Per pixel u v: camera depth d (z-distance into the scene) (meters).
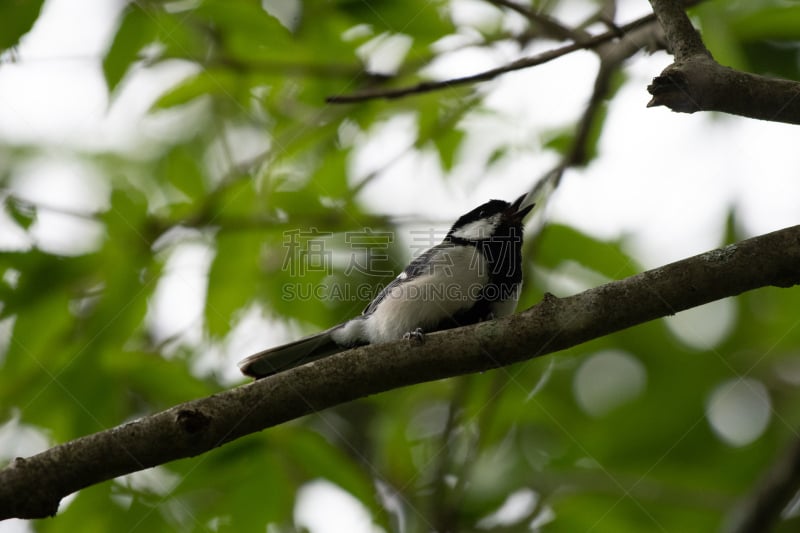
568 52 7.61
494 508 10.73
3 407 8.77
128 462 5.97
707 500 10.49
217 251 10.16
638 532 10.27
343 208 10.53
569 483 10.84
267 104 11.20
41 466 5.83
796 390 12.20
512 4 9.20
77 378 8.77
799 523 10.47
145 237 9.31
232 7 9.46
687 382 12.17
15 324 8.91
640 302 6.24
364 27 10.29
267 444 8.90
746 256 6.10
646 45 8.71
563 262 10.52
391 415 11.67
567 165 9.64
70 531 8.92
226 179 10.61
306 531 9.17
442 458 10.10
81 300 9.20
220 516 8.89
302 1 10.16
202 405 6.14
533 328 6.35
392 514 10.45
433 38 10.03
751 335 12.35
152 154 12.76
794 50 10.87
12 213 8.96
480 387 11.30
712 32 9.32
